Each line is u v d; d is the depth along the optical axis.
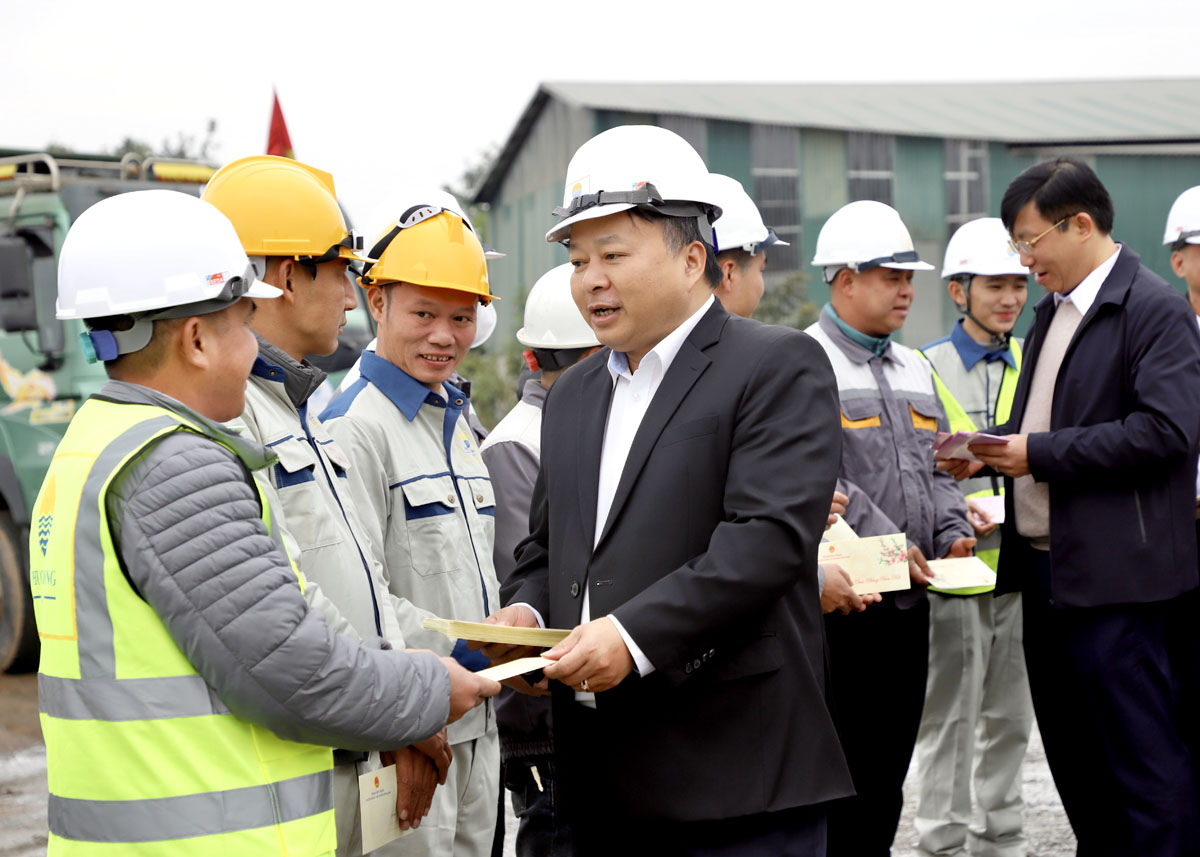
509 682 2.57
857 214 3.76
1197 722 3.92
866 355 3.75
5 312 6.96
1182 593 3.38
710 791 2.26
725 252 3.54
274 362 2.39
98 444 1.83
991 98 24.05
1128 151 20.52
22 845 4.34
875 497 3.66
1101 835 3.52
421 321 2.79
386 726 1.92
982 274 4.78
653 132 2.35
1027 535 3.67
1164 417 3.27
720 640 2.26
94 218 1.90
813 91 22.88
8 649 7.14
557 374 3.46
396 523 2.72
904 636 3.62
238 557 1.79
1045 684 3.68
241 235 2.41
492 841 2.87
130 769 1.79
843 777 2.34
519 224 21.95
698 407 2.31
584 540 2.41
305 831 1.90
